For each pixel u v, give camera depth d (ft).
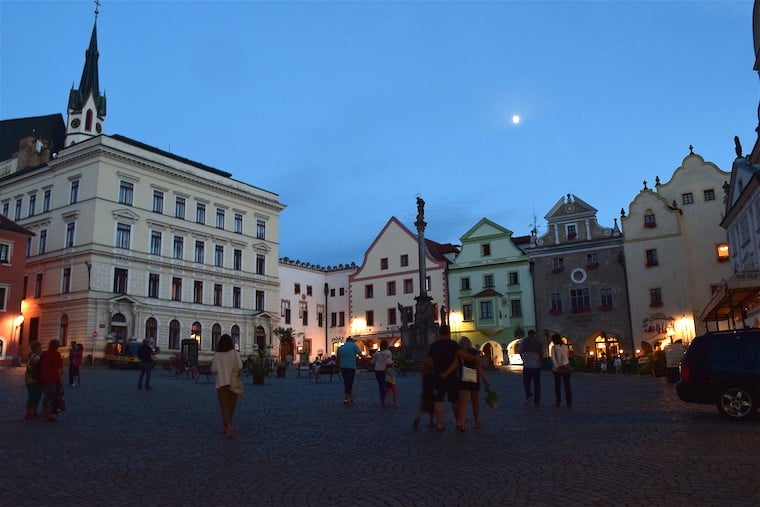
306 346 253.65
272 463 29.73
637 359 156.35
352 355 62.95
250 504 22.21
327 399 68.44
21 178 203.10
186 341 147.43
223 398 39.01
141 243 191.21
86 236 179.93
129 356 164.45
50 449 33.68
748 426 40.63
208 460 30.55
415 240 237.45
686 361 47.09
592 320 189.67
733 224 138.62
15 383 89.25
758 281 79.46
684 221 184.03
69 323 177.68
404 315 173.47
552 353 56.90
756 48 92.22
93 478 26.48
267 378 120.67
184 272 203.00
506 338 204.33
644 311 182.29
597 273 191.83
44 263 188.85
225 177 223.30
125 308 183.01
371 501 22.40
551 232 202.59
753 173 109.19
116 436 38.52
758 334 45.57
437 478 26.00
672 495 22.40
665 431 38.83
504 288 208.23
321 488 24.49
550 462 29.07
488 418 47.50
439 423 40.78
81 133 251.60
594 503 21.58
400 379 112.88
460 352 41.19
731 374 45.01
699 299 177.88
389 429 41.86
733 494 22.39
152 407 57.36
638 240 187.01
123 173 189.06
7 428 42.19
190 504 22.25
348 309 258.98
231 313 216.54
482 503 21.88
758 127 97.86
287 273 251.19
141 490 24.34
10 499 22.88
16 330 168.66
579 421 44.91
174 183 204.44
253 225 231.71
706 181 184.03
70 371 87.71
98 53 266.16
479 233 218.38
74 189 188.55
